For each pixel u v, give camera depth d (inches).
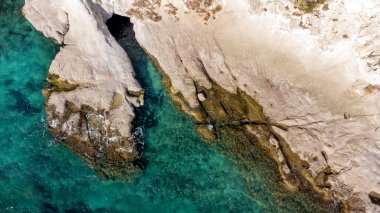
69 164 931.3
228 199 919.0
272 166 916.6
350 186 881.5
